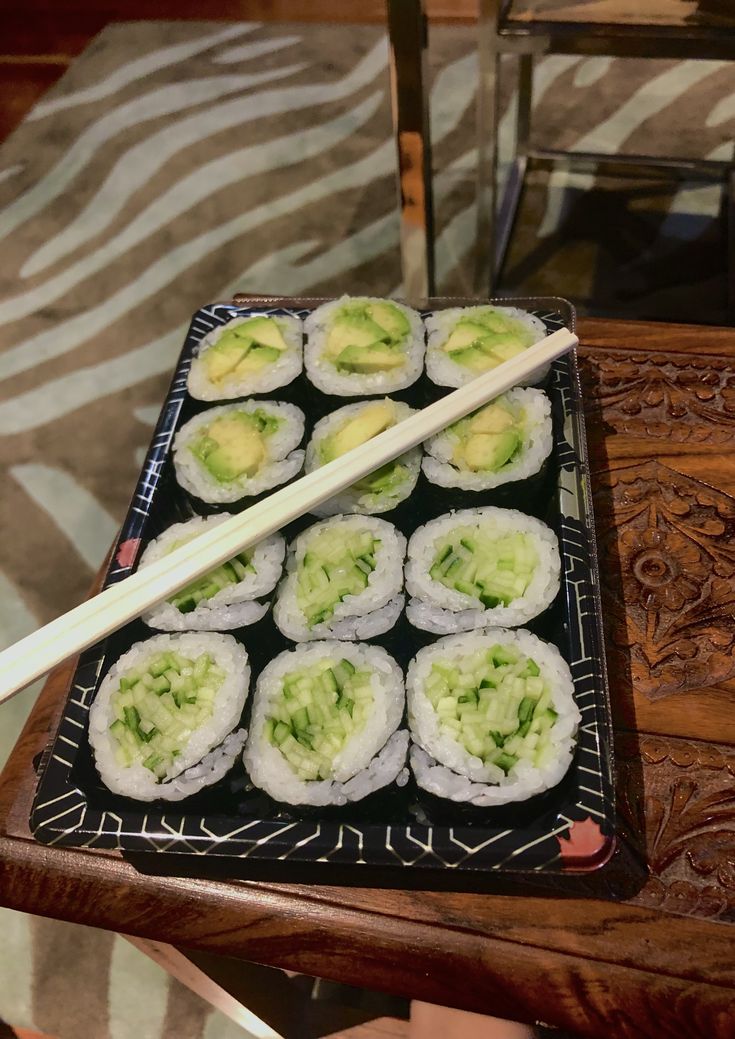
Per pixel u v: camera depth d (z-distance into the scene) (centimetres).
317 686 21
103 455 47
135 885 20
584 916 18
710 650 22
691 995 17
